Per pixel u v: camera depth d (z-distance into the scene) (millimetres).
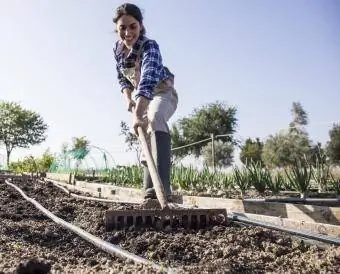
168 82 4820
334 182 7281
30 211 5449
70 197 7637
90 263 2668
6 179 13680
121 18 4426
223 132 51406
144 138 4125
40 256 2711
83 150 17500
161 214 3746
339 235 3568
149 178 4836
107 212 3766
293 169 7062
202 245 3096
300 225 3936
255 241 3197
